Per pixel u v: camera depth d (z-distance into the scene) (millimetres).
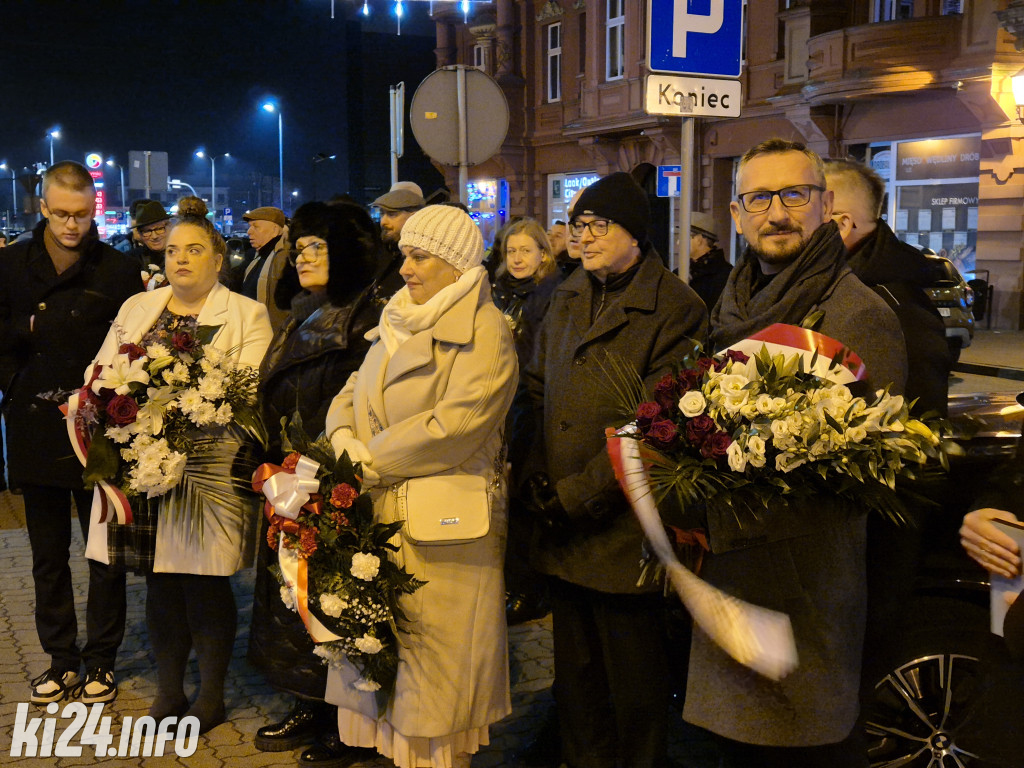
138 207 8492
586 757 3336
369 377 3227
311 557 2980
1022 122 15641
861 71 16578
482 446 3156
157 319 3994
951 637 3129
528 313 4793
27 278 4242
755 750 2568
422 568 3068
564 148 25188
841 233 3082
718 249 6660
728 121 20203
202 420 3545
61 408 3654
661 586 3053
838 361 2459
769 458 2418
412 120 6730
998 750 2271
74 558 5969
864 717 2887
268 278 5598
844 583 2557
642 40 21391
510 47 26047
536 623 5051
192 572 3760
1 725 3947
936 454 2383
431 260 3121
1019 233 16781
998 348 14914
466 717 3117
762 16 19312
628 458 2672
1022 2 14766
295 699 4074
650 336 3141
